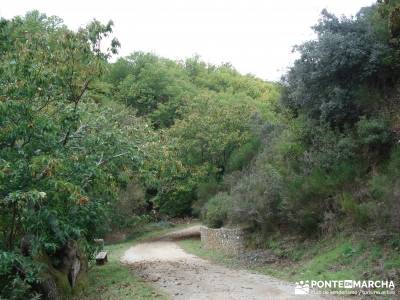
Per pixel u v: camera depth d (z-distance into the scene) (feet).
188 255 67.31
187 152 113.60
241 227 62.23
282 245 51.44
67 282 33.27
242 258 53.98
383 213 38.96
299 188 50.01
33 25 76.48
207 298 30.53
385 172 45.06
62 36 31.14
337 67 51.70
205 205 95.81
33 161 25.26
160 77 180.55
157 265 53.52
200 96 134.10
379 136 47.09
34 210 26.58
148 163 38.24
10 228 28.96
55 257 34.83
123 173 36.86
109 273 47.06
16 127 26.68
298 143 58.23
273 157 70.03
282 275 40.14
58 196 26.81
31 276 25.66
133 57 194.49
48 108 31.83
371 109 51.24
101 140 32.73
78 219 30.68
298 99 58.39
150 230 121.29
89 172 30.27
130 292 34.47
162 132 44.34
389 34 51.19
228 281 37.88
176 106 156.35
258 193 56.65
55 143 29.53
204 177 110.63
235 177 94.94
